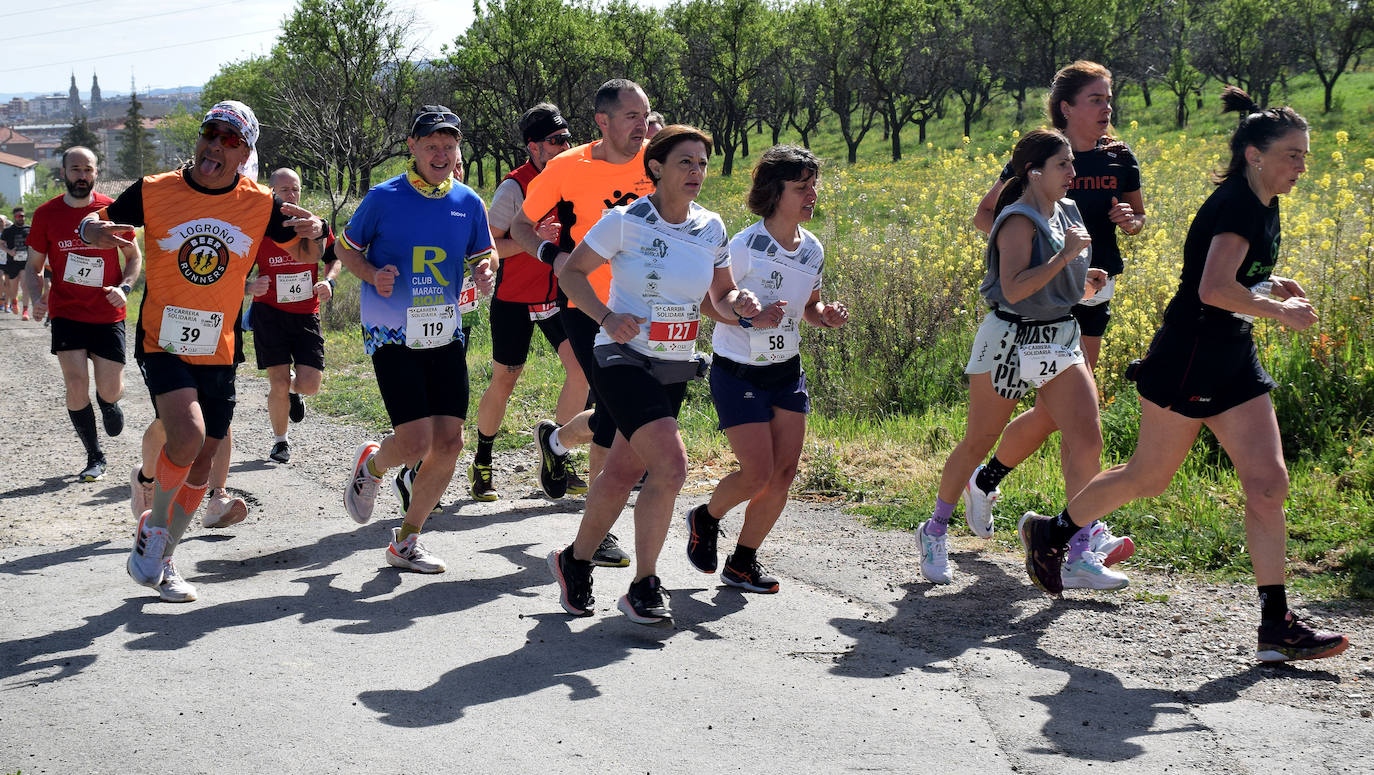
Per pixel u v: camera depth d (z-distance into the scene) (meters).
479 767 3.12
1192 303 4.07
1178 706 3.55
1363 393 6.71
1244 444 3.98
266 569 5.25
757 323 4.15
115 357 7.54
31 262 7.43
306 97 37.66
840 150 65.31
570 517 6.24
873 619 4.47
